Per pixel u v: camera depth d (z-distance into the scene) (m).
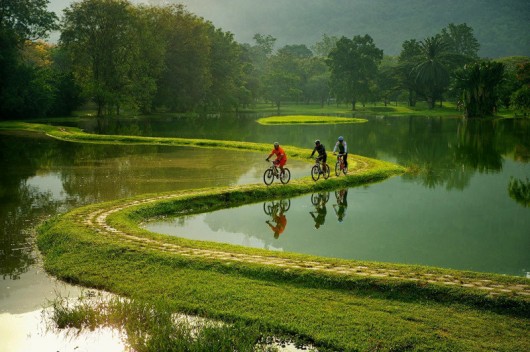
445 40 174.12
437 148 38.88
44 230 13.94
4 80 60.25
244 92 114.44
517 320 8.31
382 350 7.45
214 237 14.32
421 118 84.81
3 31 60.66
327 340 7.77
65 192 19.70
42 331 8.41
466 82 83.88
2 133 46.62
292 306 8.93
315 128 59.81
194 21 91.38
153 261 11.14
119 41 70.81
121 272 10.74
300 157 32.12
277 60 165.12
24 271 11.09
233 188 20.00
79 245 12.16
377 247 13.52
